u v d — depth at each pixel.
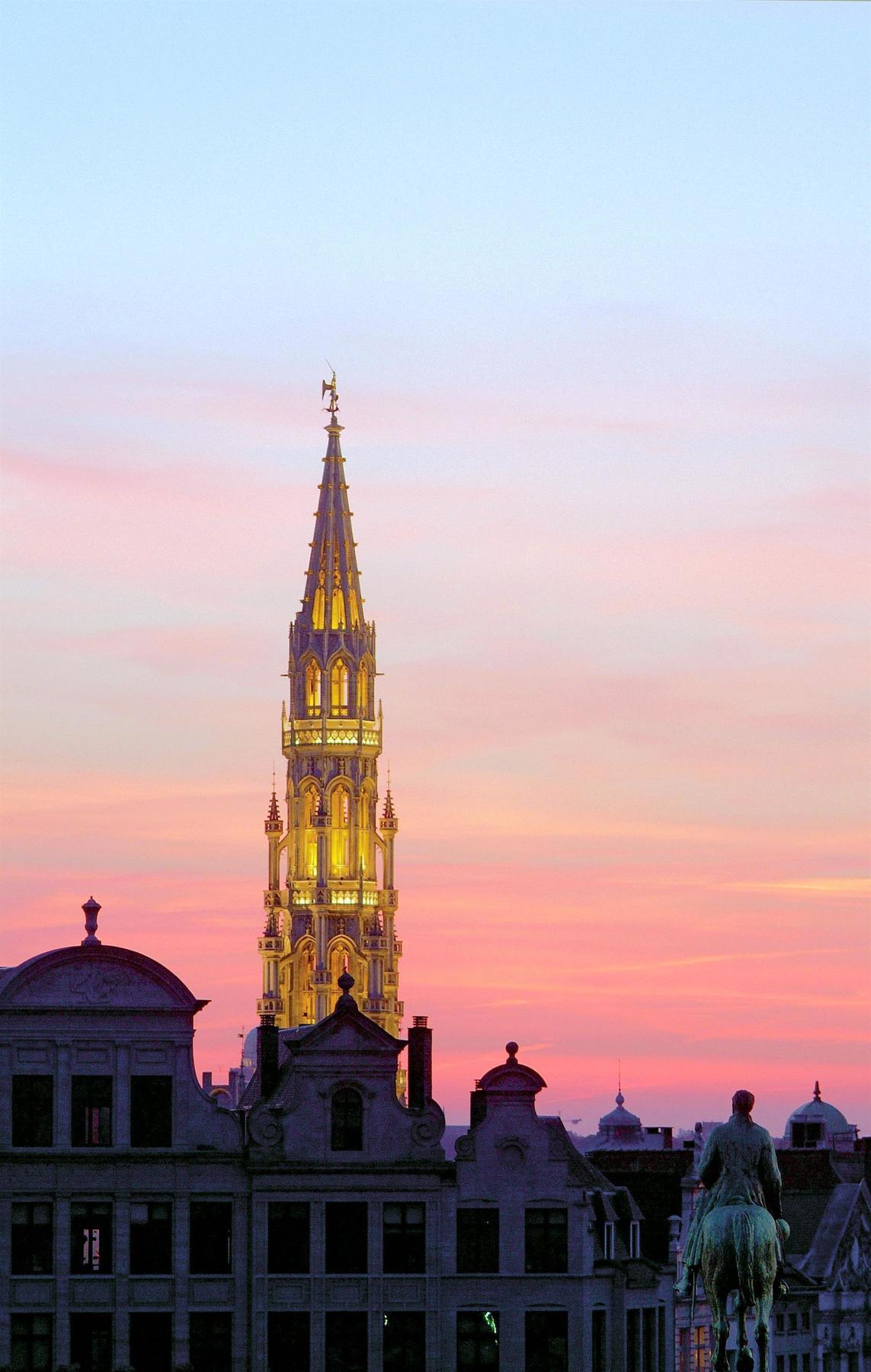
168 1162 139.88
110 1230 139.12
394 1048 142.50
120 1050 140.25
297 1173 140.75
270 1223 140.50
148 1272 139.12
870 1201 180.75
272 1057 150.00
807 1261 175.00
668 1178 165.50
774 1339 166.38
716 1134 65.44
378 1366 140.12
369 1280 140.62
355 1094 142.38
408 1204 141.75
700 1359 163.62
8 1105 138.75
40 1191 138.62
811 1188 183.38
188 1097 140.62
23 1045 139.38
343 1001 143.00
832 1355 173.75
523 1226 142.50
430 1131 142.50
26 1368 137.25
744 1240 63.16
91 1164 139.12
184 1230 139.62
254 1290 139.62
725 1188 64.94
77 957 140.25
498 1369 141.38
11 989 139.50
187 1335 139.00
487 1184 142.50
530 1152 143.25
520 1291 141.88
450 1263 141.62
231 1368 139.25
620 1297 146.00
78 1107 139.62
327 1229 140.88
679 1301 155.38
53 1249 138.38
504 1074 144.12
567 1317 142.00
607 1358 145.00
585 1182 143.88
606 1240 147.12
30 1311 137.62
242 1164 140.50
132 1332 138.62
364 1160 141.62
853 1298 176.12
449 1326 141.25
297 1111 141.50
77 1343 138.00
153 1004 140.75
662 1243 160.50
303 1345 139.88
